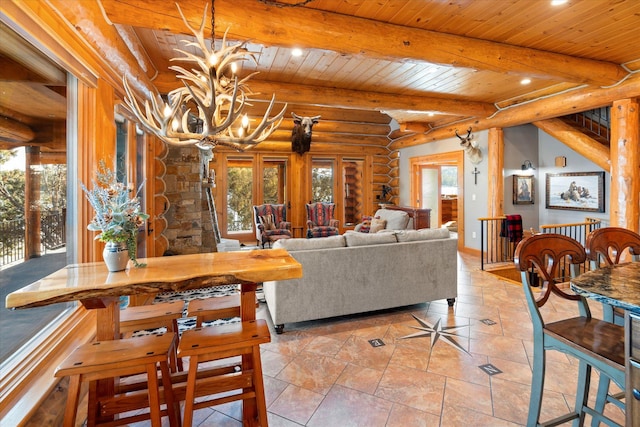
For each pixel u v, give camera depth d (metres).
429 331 3.05
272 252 2.17
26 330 2.04
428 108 5.44
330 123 8.55
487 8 2.79
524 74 3.67
